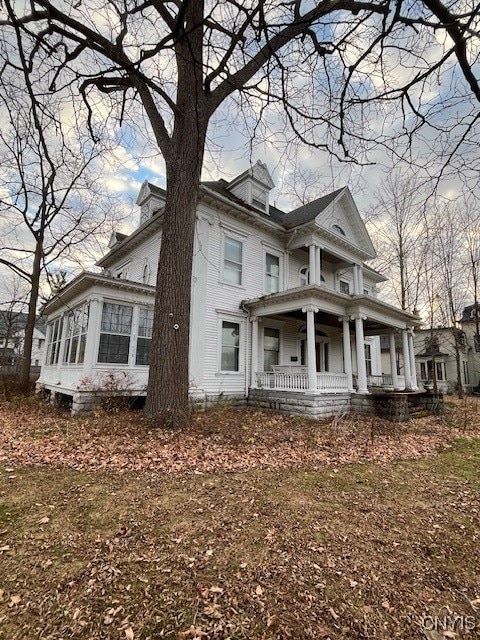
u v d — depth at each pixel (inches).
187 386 289.6
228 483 179.2
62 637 77.2
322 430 340.8
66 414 392.5
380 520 143.9
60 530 125.1
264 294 555.8
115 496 156.8
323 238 577.9
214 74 194.7
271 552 115.3
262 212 582.2
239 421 367.2
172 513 141.5
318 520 141.2
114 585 95.5
